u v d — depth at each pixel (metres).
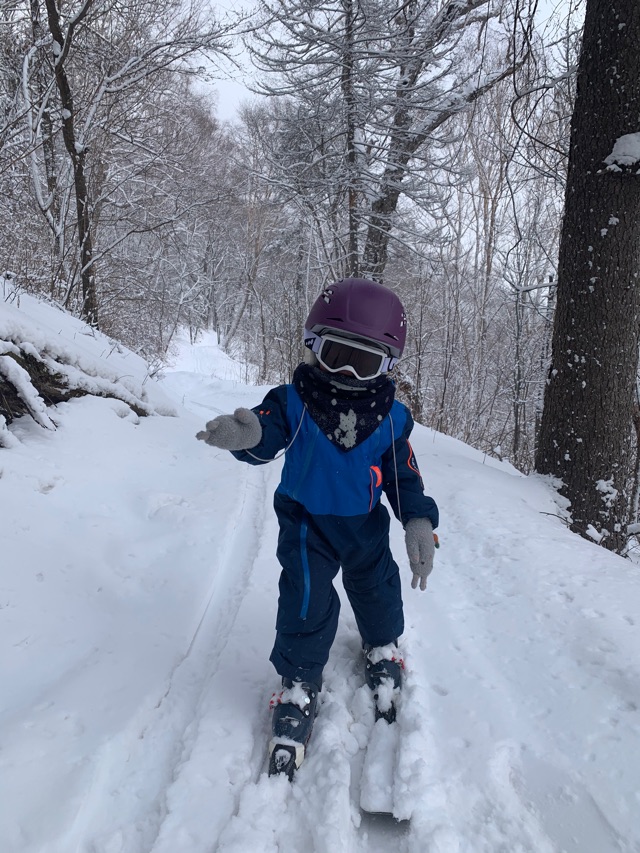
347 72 10.80
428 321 15.17
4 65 8.69
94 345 6.66
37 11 8.67
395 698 2.15
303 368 2.04
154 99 12.00
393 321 1.96
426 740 1.95
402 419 2.10
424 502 2.06
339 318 1.92
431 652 2.50
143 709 2.04
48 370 4.64
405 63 10.78
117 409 5.14
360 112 11.06
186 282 32.28
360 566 2.16
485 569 3.22
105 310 11.80
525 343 14.82
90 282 9.86
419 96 11.16
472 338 17.42
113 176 12.09
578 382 4.79
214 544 3.38
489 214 16.36
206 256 33.66
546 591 2.87
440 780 1.81
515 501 4.42
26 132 8.55
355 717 2.13
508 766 1.88
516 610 2.75
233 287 37.06
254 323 29.44
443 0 10.23
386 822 1.74
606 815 1.68
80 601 2.74
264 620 2.69
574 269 4.80
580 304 4.77
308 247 13.45
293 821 1.70
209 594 2.94
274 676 2.32
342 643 2.59
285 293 15.71
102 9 9.79
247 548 3.48
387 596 2.20
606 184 4.57
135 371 6.79
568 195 4.88
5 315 4.49
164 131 12.32
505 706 2.13
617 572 3.04
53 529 3.26
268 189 15.61
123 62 10.04
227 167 16.66
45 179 11.17
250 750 1.93
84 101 10.18
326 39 10.22
